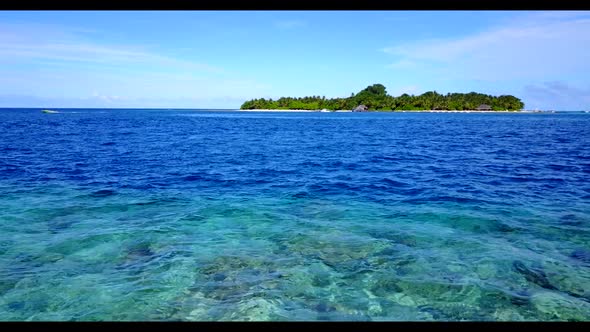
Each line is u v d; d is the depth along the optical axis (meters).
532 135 41.62
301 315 5.29
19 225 9.10
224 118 103.94
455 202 11.51
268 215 10.17
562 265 6.89
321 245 7.94
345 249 7.72
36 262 6.96
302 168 18.80
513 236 8.42
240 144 32.16
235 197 12.34
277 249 7.72
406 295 5.88
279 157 23.33
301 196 12.51
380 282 6.30
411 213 10.31
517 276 6.48
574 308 5.45
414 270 6.74
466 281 6.30
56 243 7.92
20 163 19.22
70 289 5.95
